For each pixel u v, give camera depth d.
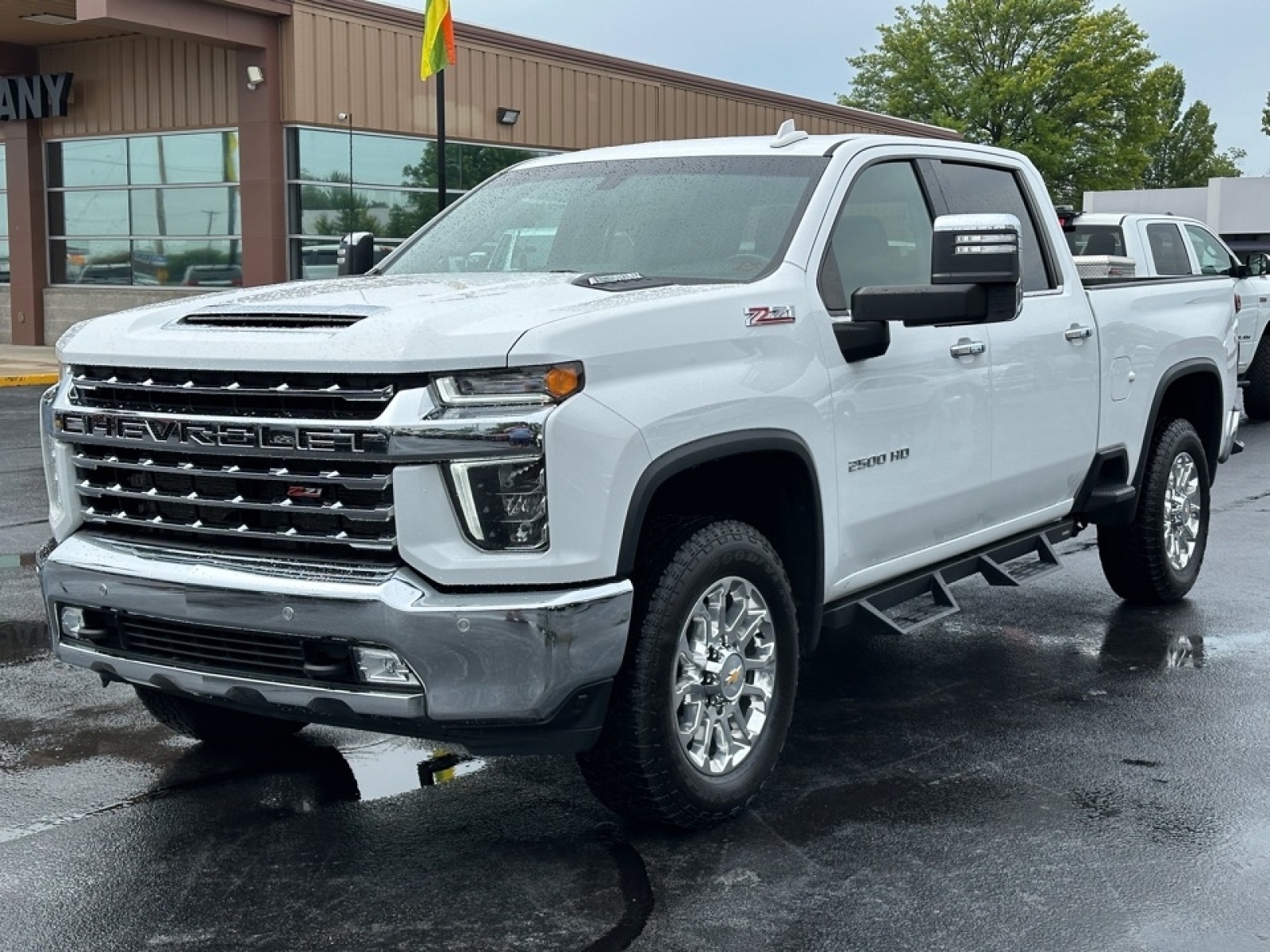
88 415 4.12
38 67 24.09
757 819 4.37
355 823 4.33
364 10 22.08
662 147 5.48
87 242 24.27
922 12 59.75
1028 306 5.76
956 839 4.21
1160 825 4.33
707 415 4.04
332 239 22.28
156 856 4.09
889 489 4.90
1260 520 9.69
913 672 6.04
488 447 3.61
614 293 4.12
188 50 22.45
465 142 23.92
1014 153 6.08
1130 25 57.38
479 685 3.63
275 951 3.49
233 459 3.86
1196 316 7.10
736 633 4.29
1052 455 5.88
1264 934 3.60
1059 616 7.00
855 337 4.65
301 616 3.69
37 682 5.81
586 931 3.60
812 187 4.85
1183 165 104.75
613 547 3.76
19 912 3.71
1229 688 5.79
